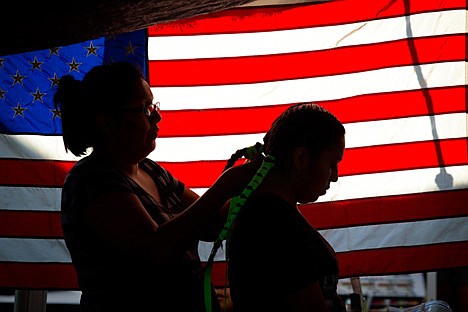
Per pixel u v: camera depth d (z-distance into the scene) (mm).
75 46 3703
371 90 3650
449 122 3596
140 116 2543
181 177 3678
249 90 3725
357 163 3607
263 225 2037
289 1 3775
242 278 2061
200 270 2602
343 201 3590
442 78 3625
